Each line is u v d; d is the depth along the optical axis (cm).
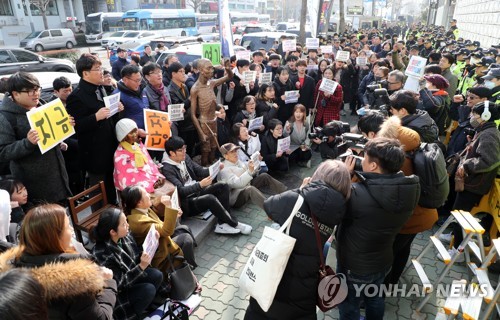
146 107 454
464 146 433
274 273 211
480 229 275
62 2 3506
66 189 357
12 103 310
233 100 653
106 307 204
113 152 386
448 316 258
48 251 189
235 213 486
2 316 105
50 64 1259
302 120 613
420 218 278
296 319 229
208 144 500
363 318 292
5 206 234
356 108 982
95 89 368
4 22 3075
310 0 1299
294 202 216
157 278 293
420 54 1247
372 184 220
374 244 228
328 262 341
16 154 299
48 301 161
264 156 556
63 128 321
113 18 2772
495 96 494
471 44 1121
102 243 265
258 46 1447
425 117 334
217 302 331
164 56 1066
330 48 1034
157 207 356
